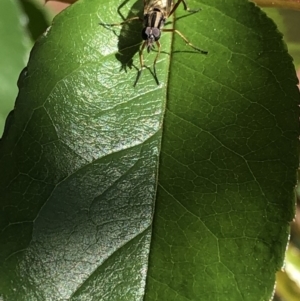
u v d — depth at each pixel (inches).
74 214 3.5
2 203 3.4
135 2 3.9
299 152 3.5
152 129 3.7
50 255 3.4
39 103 3.6
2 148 3.5
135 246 3.5
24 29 4.0
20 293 3.4
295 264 5.4
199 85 3.7
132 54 3.8
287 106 3.6
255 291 3.4
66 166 3.6
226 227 3.5
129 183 3.6
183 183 3.6
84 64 3.7
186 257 3.5
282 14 4.9
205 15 3.8
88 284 3.4
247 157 3.6
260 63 3.7
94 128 3.6
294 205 3.5
